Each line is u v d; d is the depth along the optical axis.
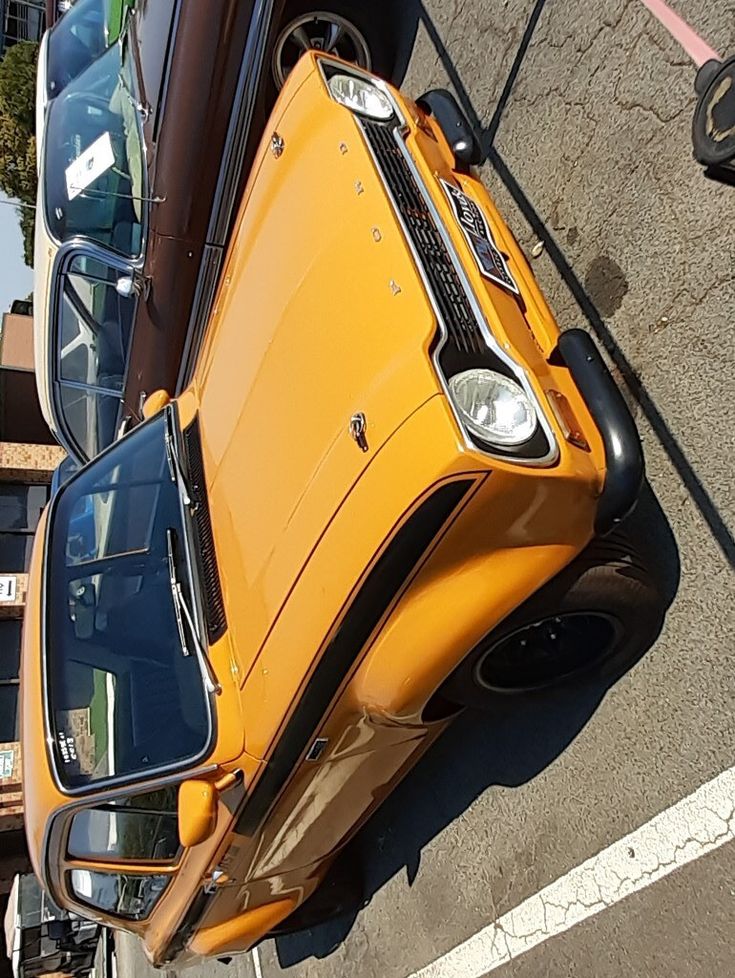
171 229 4.50
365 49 4.66
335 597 2.32
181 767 2.80
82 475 3.89
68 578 3.45
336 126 2.88
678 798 2.66
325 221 2.75
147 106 4.45
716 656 2.60
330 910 3.99
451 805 3.53
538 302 2.73
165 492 3.39
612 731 2.89
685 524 2.74
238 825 2.98
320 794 3.04
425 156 2.88
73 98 5.15
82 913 3.55
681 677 2.69
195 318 4.80
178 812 2.96
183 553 3.15
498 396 2.25
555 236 3.44
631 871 2.76
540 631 2.72
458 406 2.16
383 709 2.57
